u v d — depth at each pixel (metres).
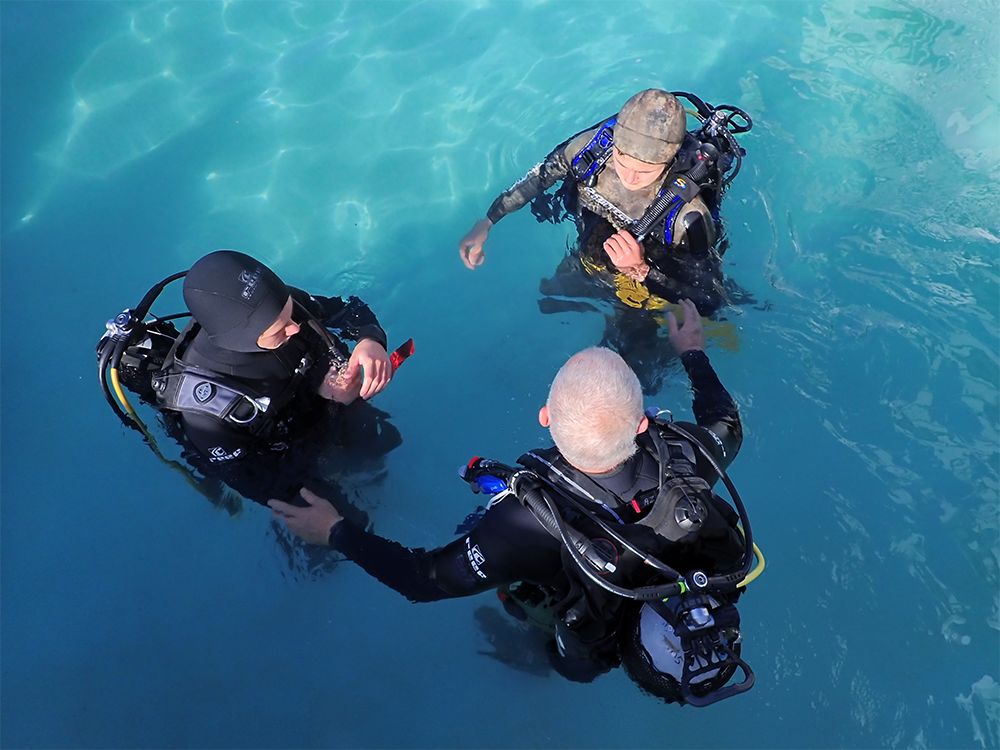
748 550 1.90
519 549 1.93
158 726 2.53
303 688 2.58
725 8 4.59
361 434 2.92
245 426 2.33
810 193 3.69
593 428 1.78
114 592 2.78
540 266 3.58
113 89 4.29
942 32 4.31
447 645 2.62
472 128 4.16
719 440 2.17
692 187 2.86
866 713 2.32
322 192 3.93
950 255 3.39
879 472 2.80
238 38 4.55
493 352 3.35
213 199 3.90
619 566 1.83
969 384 2.98
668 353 3.14
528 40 4.53
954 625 2.45
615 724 2.40
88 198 3.89
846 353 3.09
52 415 3.23
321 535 2.43
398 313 3.52
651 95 2.57
